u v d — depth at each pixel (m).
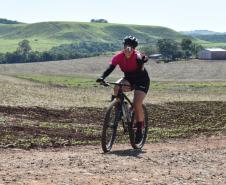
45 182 8.23
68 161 10.58
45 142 15.02
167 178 9.12
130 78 12.96
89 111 28.72
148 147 14.25
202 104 35.59
